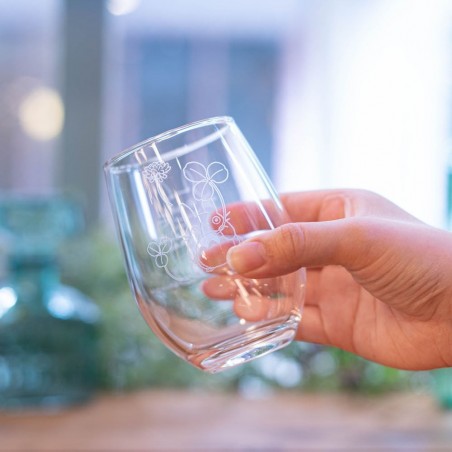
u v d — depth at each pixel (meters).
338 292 0.52
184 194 0.40
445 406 0.74
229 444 0.65
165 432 0.68
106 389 0.82
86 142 1.30
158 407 0.76
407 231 0.43
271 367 0.82
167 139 0.40
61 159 1.30
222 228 0.40
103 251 0.88
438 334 0.48
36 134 1.43
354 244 0.41
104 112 1.33
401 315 0.50
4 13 1.42
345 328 0.52
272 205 0.41
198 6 1.50
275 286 0.40
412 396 0.79
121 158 0.40
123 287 0.87
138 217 0.41
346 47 1.53
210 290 0.40
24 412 0.74
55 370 0.76
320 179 1.54
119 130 1.45
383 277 0.44
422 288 0.44
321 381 0.81
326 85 1.54
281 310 0.40
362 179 1.53
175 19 1.49
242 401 0.78
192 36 1.51
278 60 1.54
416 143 1.50
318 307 0.53
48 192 1.43
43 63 1.43
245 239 0.40
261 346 0.41
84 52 1.29
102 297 0.85
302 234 0.40
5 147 1.44
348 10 1.52
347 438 0.67
